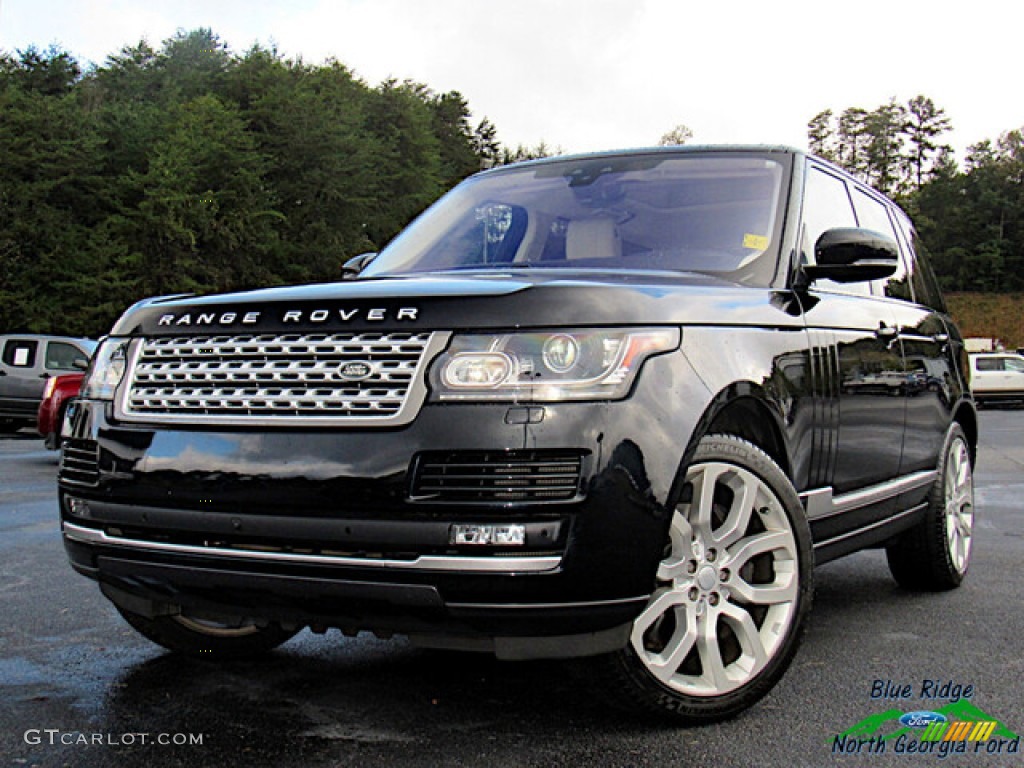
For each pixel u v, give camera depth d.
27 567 5.67
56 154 48.66
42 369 17.95
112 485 2.93
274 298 2.92
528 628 2.61
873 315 4.27
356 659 3.87
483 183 4.65
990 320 127.25
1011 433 20.08
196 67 77.75
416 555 2.60
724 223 3.90
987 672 3.70
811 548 3.29
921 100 150.12
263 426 2.76
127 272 48.34
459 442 2.59
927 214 146.12
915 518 4.77
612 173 4.33
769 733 3.02
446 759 2.80
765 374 3.18
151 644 4.07
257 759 2.81
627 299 2.81
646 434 2.68
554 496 2.59
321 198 64.31
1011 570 5.75
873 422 4.08
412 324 2.71
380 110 77.19
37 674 3.64
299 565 2.67
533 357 2.65
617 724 3.09
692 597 3.03
